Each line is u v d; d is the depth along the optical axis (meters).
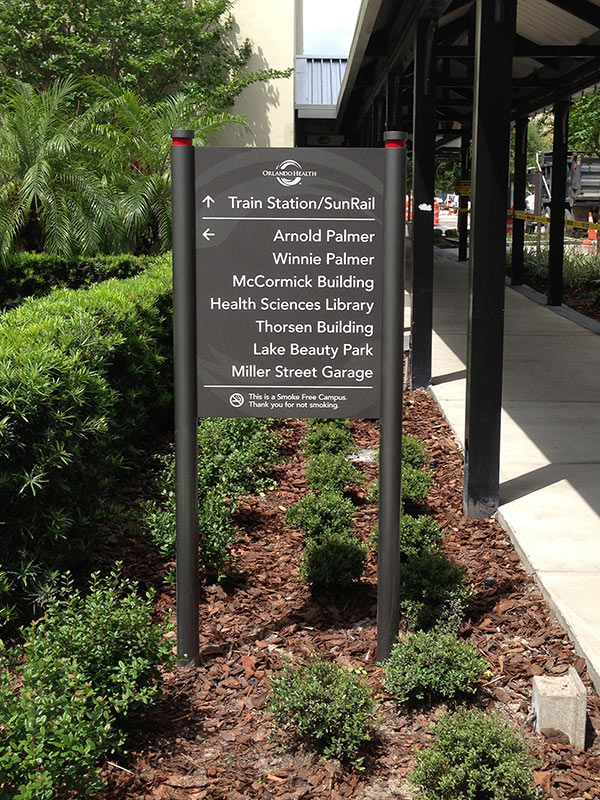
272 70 20.64
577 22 9.63
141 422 5.98
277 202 3.54
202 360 3.63
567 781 2.85
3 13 19.59
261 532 5.12
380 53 11.61
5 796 2.34
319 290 3.59
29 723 2.53
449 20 10.12
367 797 2.85
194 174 3.53
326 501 4.93
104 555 4.54
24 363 3.91
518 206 16.83
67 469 4.02
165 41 20.12
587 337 11.27
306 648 3.81
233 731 3.21
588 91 13.34
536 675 3.47
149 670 3.21
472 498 5.27
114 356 5.42
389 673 3.39
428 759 2.78
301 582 4.46
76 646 3.10
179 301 3.58
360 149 3.49
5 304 11.82
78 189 13.63
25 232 13.99
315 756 3.05
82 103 19.48
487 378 5.18
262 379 3.64
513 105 16.23
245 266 3.58
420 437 7.00
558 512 5.14
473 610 4.07
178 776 2.94
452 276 19.61
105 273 12.16
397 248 3.52
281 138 21.66
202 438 5.90
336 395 3.64
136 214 14.30
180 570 3.64
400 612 3.95
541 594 4.19
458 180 23.64
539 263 18.33
